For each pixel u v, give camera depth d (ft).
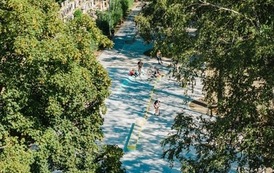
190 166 68.44
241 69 61.93
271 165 63.77
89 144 69.51
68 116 67.41
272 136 61.05
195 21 79.41
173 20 79.87
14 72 61.05
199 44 72.64
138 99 147.33
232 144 67.05
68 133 65.82
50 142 62.49
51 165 66.54
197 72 78.43
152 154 112.68
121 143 117.50
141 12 172.76
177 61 78.95
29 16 59.88
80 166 68.59
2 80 60.90
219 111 69.41
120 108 139.33
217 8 71.61
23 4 59.98
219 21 69.56
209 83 71.46
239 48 61.87
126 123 129.08
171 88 157.07
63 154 65.00
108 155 71.97
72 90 61.26
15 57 61.77
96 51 191.52
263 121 64.59
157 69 166.09
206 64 78.43
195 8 77.51
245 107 61.05
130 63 180.55
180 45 77.71
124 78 163.73
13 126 60.95
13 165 54.03
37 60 58.80
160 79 164.45
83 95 65.98
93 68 70.44
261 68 61.31
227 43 68.80
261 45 57.93
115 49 197.57
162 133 123.95
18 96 60.64
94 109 70.74
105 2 243.60
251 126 62.85
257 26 65.26
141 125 128.26
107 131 123.54
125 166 107.14
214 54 68.33
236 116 63.31
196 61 71.56
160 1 99.96
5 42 59.88
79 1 212.02
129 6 269.23
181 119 74.79
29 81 61.52
